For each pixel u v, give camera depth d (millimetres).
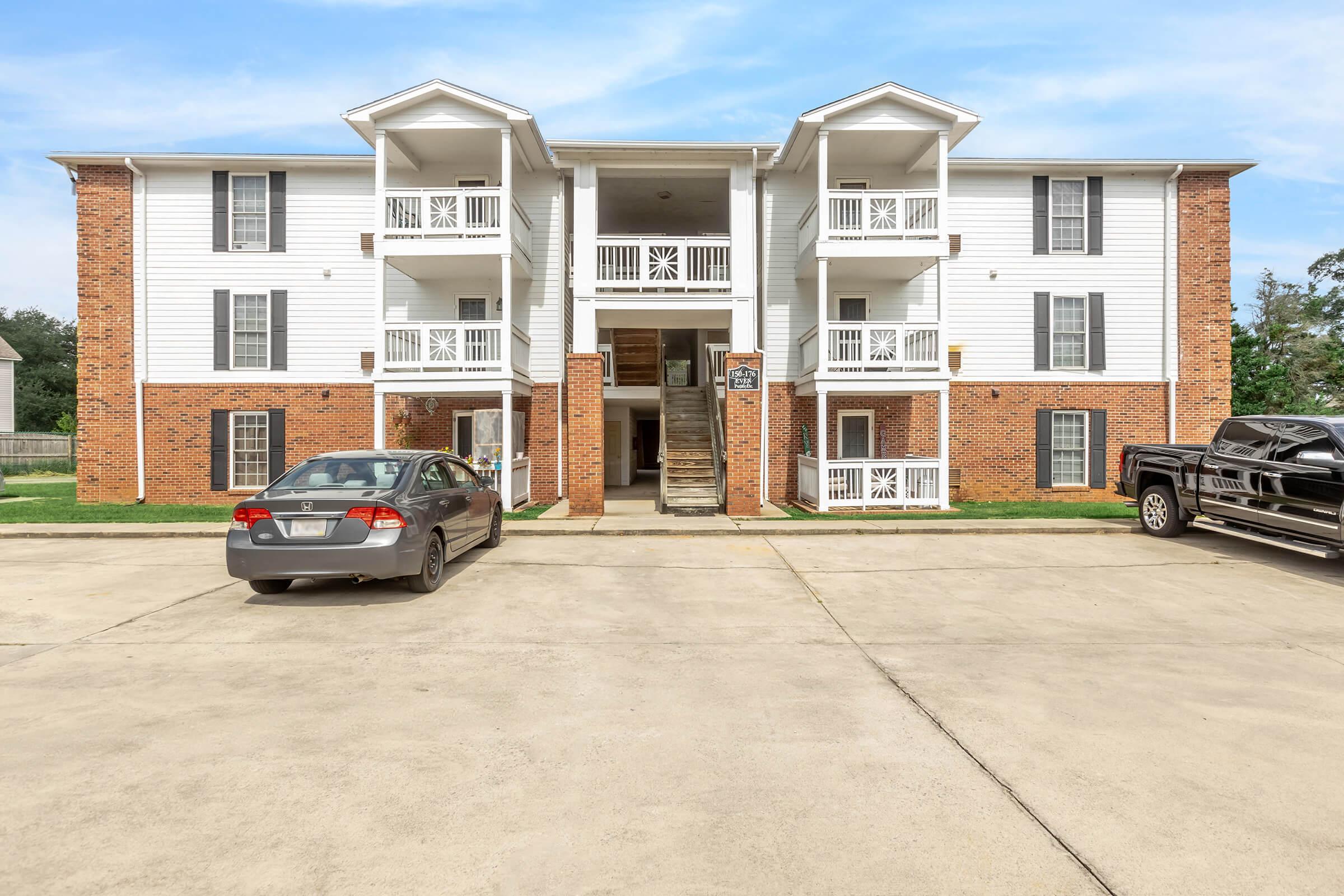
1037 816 3398
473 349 15266
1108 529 12141
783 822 3340
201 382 17141
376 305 14836
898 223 15188
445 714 4629
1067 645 6184
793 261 17250
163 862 3004
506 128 14719
